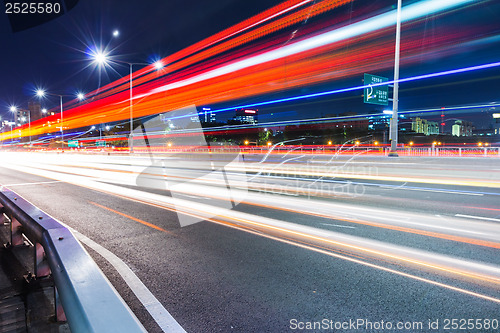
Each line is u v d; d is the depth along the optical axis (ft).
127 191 35.37
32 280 11.54
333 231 19.40
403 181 44.68
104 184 41.63
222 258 15.07
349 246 16.63
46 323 8.98
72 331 4.38
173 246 16.88
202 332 9.24
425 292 11.50
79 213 24.93
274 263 14.39
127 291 11.83
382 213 24.18
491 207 26.23
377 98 103.86
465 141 249.34
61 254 6.47
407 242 17.21
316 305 10.68
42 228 8.68
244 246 16.78
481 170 55.83
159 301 11.06
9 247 14.99
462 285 12.06
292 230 19.66
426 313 10.09
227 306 10.68
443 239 17.72
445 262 14.35
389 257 15.02
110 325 3.96
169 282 12.55
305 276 12.96
